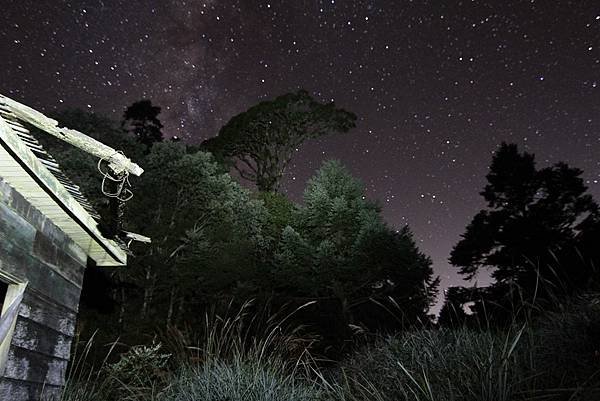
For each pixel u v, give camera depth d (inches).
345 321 643.5
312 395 189.6
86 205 184.7
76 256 202.1
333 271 691.4
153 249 601.9
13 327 154.5
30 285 165.2
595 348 133.6
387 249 690.8
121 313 554.6
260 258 733.9
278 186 1029.8
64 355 189.6
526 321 140.4
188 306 647.1
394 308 684.1
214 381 205.3
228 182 688.4
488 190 789.2
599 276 169.6
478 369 132.6
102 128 656.4
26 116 163.0
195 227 628.7
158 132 929.5
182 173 639.8
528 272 535.2
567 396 119.9
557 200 747.4
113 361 408.5
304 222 775.7
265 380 199.6
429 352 161.2
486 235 721.6
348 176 820.0
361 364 210.5
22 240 161.3
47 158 161.8
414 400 135.6
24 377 160.7
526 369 137.1
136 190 622.2
